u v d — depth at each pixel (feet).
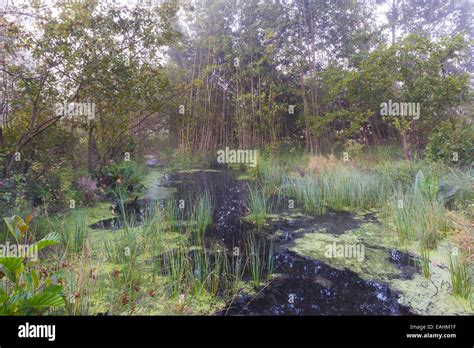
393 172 20.81
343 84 28.73
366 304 7.72
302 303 7.82
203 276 9.14
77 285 7.38
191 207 17.85
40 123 17.61
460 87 21.42
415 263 9.93
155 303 7.65
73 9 16.76
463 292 7.86
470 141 19.97
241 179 28.50
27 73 15.78
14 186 13.43
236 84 43.45
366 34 35.55
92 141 24.35
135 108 23.07
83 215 14.89
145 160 37.17
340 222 14.79
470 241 10.24
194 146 44.16
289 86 41.39
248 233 13.42
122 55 19.86
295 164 30.60
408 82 24.13
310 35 39.91
